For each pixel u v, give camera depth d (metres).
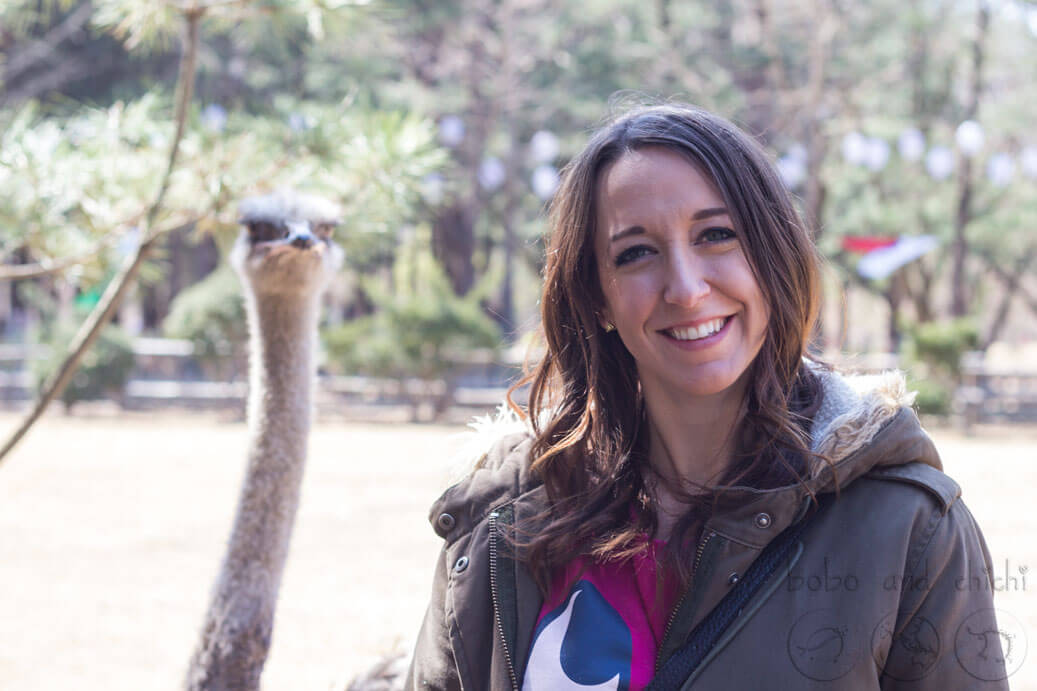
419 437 13.45
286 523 3.30
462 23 20.95
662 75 21.28
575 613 1.51
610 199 1.50
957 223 20.48
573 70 20.91
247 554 3.23
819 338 1.78
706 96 19.70
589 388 1.60
